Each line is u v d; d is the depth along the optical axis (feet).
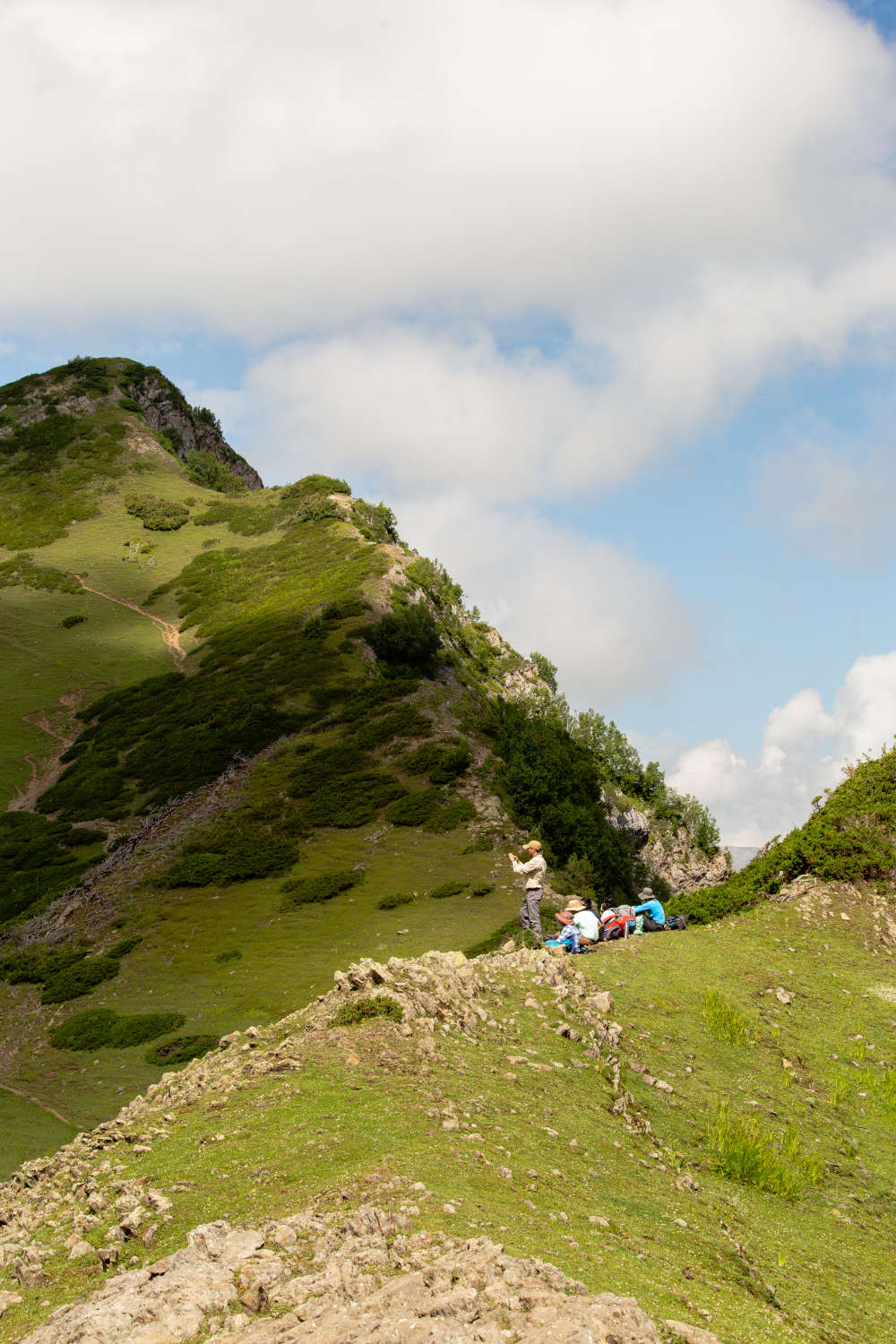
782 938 59.98
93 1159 29.32
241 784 202.18
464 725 214.90
